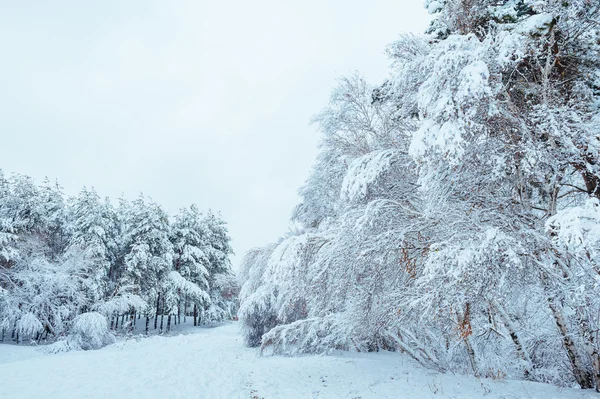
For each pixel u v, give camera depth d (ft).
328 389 27.84
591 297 16.88
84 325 67.82
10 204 86.17
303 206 55.67
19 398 25.89
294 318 52.80
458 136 17.12
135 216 103.35
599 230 13.99
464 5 23.18
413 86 24.91
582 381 21.80
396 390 25.72
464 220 21.95
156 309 108.78
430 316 22.82
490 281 18.58
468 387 24.66
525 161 18.81
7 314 68.95
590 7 19.45
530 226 22.65
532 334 24.16
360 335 32.17
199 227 129.80
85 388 28.91
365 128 36.29
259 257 48.55
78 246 82.53
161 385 30.45
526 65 22.58
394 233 24.68
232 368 38.83
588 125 18.89
